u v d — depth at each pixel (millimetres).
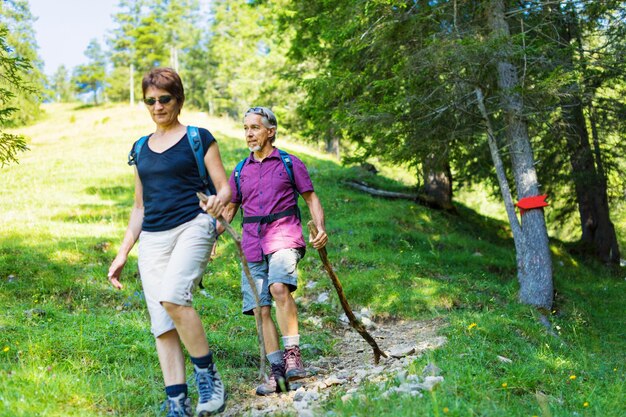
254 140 4656
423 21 9797
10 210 12672
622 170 15273
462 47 8422
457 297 8539
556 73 8680
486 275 11258
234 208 4824
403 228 13352
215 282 8172
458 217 16422
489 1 9688
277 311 4504
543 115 9656
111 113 42031
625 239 22688
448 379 3941
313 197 4711
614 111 11781
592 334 8711
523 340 6207
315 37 14508
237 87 37406
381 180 19328
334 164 22016
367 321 7512
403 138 10102
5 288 6992
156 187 3584
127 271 8266
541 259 9281
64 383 3900
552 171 15258
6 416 3242
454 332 5977
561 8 10086
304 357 5742
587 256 16266
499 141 12906
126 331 5355
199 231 3572
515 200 16625
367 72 11117
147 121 33250
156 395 4035
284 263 4480
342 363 5555
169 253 3596
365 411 3443
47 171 18562
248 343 5641
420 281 9094
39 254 8586
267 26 22812
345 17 11023
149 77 3621
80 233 10336
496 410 3443
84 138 27969
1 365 4105
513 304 8867
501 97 9336
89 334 5168
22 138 7652
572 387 4570
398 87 9914
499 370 4656
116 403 3824
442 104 9383
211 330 6176
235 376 4785
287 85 23031
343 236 11844
